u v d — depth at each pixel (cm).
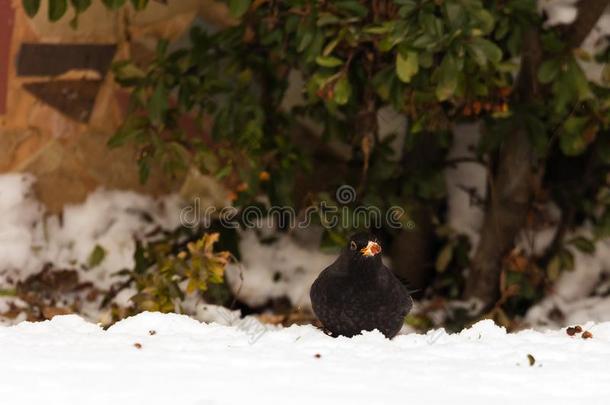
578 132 1190
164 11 1339
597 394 666
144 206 1346
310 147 1381
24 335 785
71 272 1298
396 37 1028
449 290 1373
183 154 1222
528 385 680
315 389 651
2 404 607
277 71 1286
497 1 1117
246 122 1230
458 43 1020
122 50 1337
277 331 841
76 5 1070
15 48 1312
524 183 1284
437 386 671
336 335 863
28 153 1323
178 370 686
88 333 804
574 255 1379
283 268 1324
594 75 1288
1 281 1277
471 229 1373
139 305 1147
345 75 1105
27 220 1312
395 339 811
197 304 1213
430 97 1113
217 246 1299
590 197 1362
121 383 650
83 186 1337
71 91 1329
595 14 1161
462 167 1384
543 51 1183
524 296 1313
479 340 810
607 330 862
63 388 637
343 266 844
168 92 1216
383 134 1352
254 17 1215
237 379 668
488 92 1163
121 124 1330
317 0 1098
